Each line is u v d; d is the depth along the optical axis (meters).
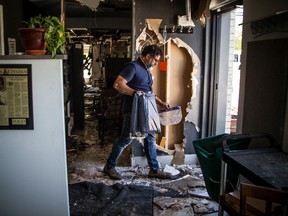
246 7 2.54
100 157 3.89
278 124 2.11
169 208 2.55
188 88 3.52
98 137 4.88
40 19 1.81
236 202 1.75
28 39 1.75
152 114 2.87
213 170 2.31
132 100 2.89
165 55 3.38
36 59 1.75
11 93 1.77
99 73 10.08
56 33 1.79
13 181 1.89
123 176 3.25
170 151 3.58
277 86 2.11
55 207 1.93
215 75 3.44
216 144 2.52
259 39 2.36
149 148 3.15
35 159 1.87
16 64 1.75
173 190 2.89
